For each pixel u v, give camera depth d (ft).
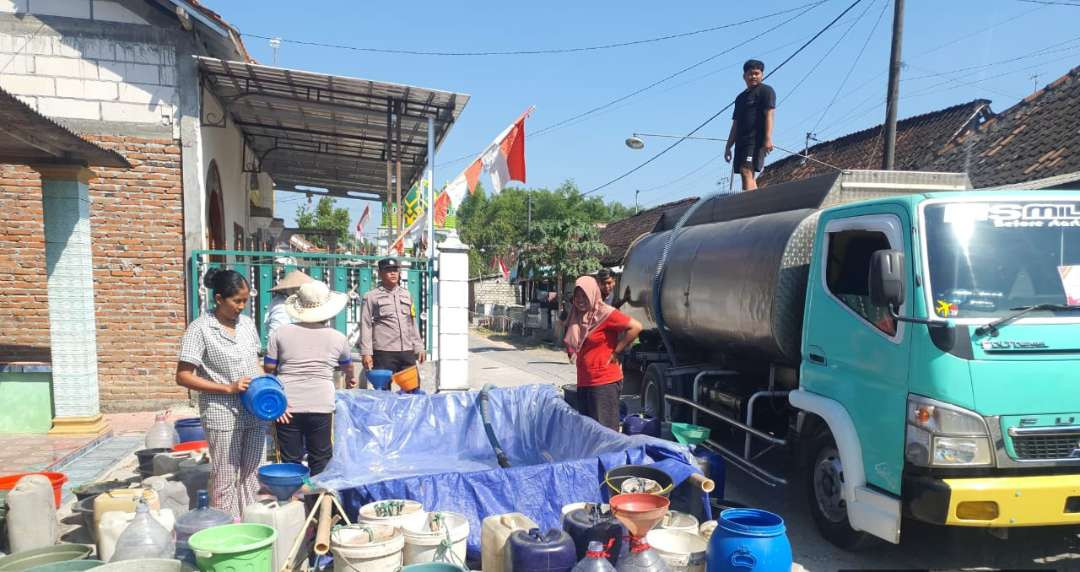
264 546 10.94
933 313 13.53
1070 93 31.86
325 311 16.94
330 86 30.19
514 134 36.68
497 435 21.75
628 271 29.91
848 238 16.37
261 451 15.25
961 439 12.89
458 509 13.73
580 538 12.07
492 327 89.04
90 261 25.02
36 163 23.30
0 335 28.25
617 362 20.59
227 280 14.47
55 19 27.76
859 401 15.11
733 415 21.66
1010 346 13.16
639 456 14.96
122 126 28.37
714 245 22.88
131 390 28.94
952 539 16.52
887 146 38.50
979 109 41.57
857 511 14.62
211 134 32.04
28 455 21.80
